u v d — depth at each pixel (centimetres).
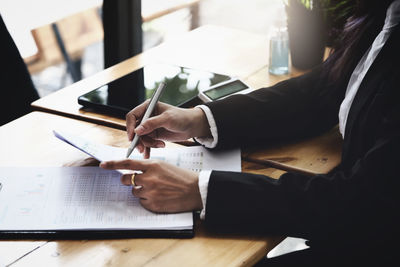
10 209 106
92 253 96
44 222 102
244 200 104
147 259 94
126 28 265
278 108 137
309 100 140
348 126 118
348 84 130
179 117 126
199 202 106
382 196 100
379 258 110
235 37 204
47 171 119
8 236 100
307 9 165
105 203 108
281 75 172
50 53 365
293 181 107
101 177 117
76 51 381
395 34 111
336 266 125
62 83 365
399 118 102
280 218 102
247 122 133
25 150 129
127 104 147
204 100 150
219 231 103
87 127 142
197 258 95
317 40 169
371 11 121
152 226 101
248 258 95
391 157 100
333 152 129
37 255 95
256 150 131
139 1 262
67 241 99
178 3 439
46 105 154
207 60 185
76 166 122
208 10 458
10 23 323
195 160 126
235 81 160
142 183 107
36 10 340
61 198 109
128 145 133
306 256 131
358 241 104
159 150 130
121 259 94
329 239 103
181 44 199
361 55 127
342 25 168
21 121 146
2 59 195
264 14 447
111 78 172
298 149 131
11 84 198
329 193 103
